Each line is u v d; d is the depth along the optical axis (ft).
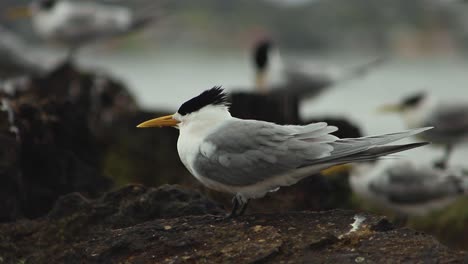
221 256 25.30
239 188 28.02
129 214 30.35
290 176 27.32
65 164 39.83
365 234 25.86
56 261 27.40
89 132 43.01
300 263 24.52
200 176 28.43
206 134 28.27
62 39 64.59
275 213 28.07
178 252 26.04
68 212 31.09
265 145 27.27
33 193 38.14
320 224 26.81
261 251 25.12
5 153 34.78
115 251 26.48
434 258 24.11
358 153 26.32
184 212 30.09
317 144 26.94
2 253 30.22
